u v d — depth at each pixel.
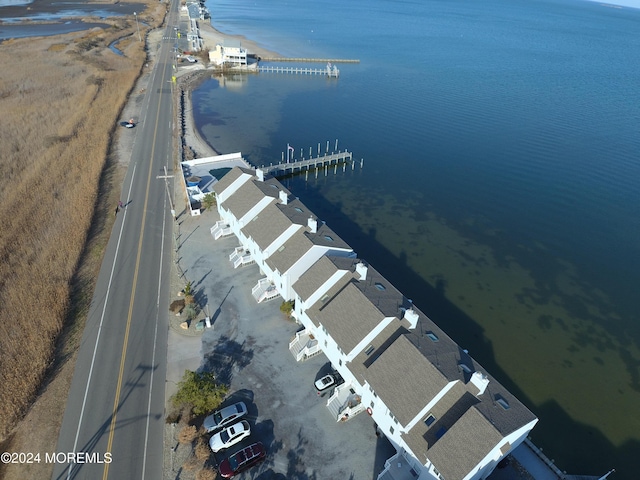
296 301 51.12
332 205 83.88
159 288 56.69
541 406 47.62
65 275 56.69
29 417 40.06
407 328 42.62
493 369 51.59
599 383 50.69
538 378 50.84
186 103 132.50
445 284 64.62
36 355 44.81
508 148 110.06
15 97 118.62
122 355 46.97
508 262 69.94
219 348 48.72
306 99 143.12
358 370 41.38
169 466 37.25
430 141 113.44
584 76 179.38
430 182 93.44
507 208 84.50
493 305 61.16
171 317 52.28
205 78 160.75
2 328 47.72
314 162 96.81
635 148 111.19
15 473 35.69
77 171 83.06
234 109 131.50
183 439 38.56
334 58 192.75
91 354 46.81
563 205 85.94
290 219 56.44
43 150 91.06
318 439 40.28
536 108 139.12
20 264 58.19
